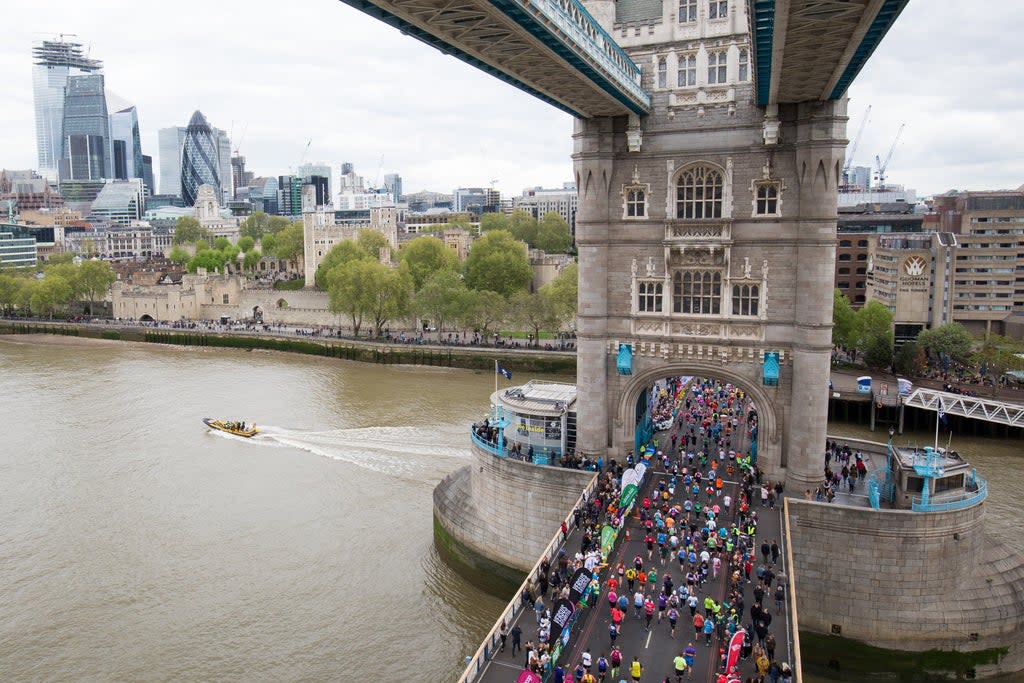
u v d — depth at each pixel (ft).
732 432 267.80
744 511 199.82
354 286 614.75
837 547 197.06
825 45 157.07
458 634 205.98
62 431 386.52
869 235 629.51
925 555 193.06
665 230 226.58
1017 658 193.57
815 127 205.98
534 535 225.76
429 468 324.80
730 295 223.71
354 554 249.55
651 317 232.12
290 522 272.92
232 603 221.05
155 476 320.29
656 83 224.94
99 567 242.78
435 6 137.08
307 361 588.50
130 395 463.83
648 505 206.28
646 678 139.74
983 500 199.62
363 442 360.89
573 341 598.34
